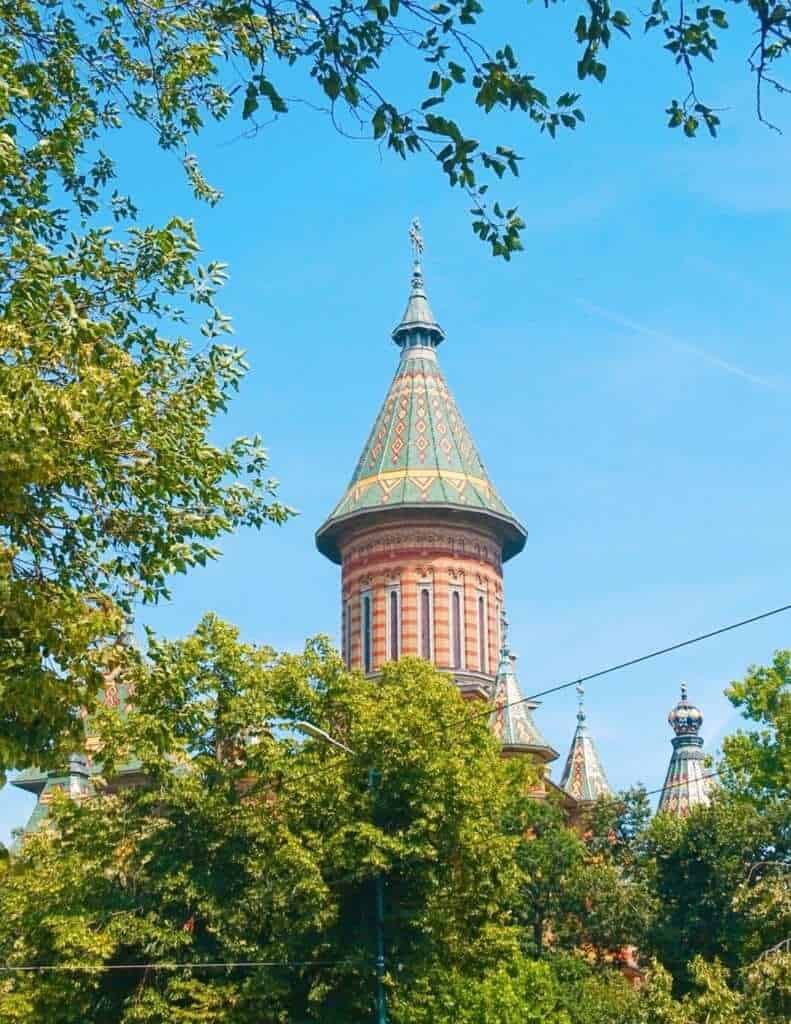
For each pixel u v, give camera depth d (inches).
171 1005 1503.4
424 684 1708.9
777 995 1300.4
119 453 800.3
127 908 1561.3
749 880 1797.5
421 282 3093.0
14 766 722.2
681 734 3184.1
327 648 1733.5
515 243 541.0
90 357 761.6
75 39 840.9
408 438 2893.7
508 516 2871.6
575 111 503.8
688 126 494.9
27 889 1574.8
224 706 1600.6
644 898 2016.5
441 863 1578.5
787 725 2053.4
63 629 745.0
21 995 1510.8
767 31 446.3
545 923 2049.7
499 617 2856.8
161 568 828.6
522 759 2145.7
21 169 814.5
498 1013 1630.2
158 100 864.9
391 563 2805.1
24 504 743.1
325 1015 1529.3
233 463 863.7
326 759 1625.2
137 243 853.8
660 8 472.7
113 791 2615.7
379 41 511.5
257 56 667.4
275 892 1502.2
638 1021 1395.2
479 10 486.3
